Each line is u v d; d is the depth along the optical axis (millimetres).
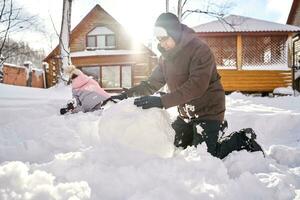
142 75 21672
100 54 21812
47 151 2748
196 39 2613
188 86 2469
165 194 1590
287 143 4000
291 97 11492
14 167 1790
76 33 22391
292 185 1879
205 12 16766
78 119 4121
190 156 2154
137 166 2031
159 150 2283
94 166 1947
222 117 2678
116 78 22000
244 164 2275
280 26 17922
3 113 5227
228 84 17453
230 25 17156
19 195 1510
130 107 2377
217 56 17656
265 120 5277
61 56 13102
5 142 3188
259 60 17719
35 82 20891
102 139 2355
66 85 12039
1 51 17578
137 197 1545
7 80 18297
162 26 2555
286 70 17531
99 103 5676
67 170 1909
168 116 2523
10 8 15602
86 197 1584
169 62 2717
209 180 1822
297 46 20859
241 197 1710
